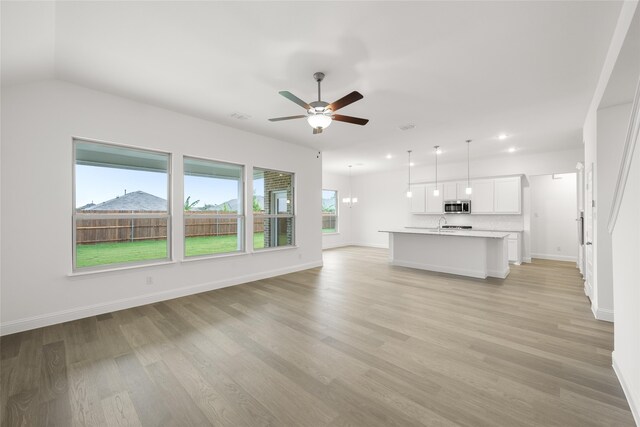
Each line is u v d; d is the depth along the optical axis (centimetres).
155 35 228
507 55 254
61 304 308
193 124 415
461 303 370
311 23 213
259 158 507
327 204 999
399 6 195
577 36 226
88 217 330
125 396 186
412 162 772
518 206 648
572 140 538
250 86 318
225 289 441
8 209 279
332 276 529
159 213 391
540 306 356
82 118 320
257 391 191
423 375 208
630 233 177
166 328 294
